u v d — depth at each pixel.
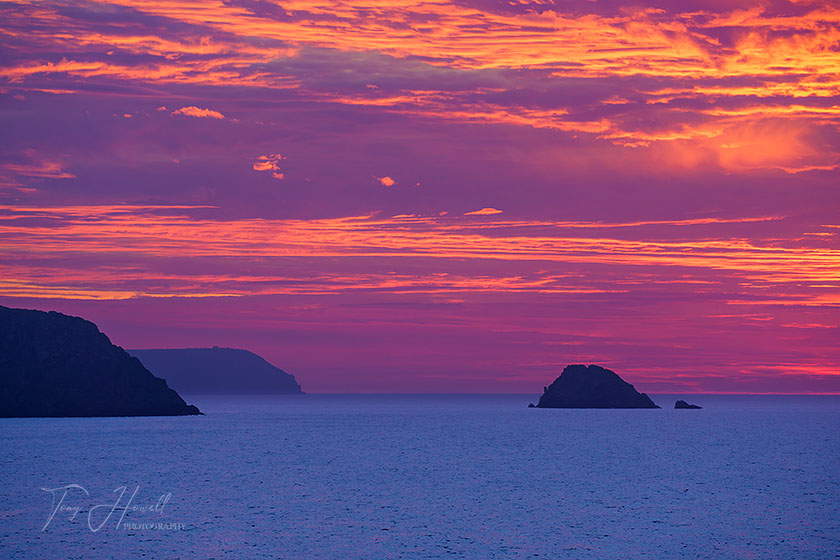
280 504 85.50
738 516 78.75
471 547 65.12
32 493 92.88
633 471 117.56
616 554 63.00
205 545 65.50
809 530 71.94
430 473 114.75
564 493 94.12
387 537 68.62
